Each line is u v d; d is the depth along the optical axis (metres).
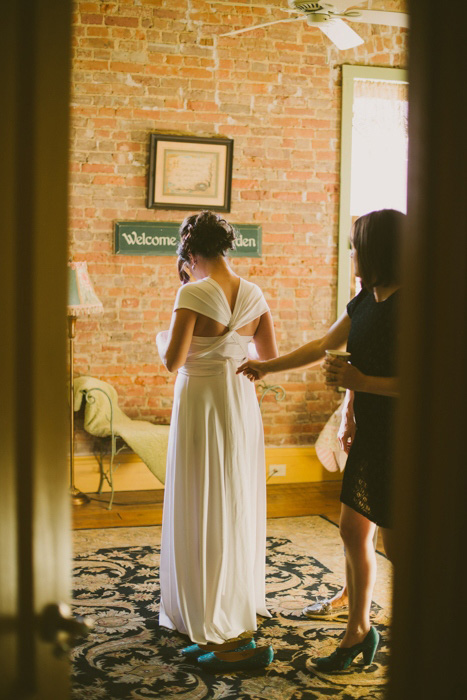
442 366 1.02
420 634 1.05
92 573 3.80
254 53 5.64
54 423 1.04
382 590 3.64
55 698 1.06
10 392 0.98
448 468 1.02
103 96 5.41
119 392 5.54
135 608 3.36
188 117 5.56
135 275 5.53
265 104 5.69
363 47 5.83
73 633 1.04
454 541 1.02
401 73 5.89
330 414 5.93
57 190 1.01
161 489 5.59
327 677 2.74
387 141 5.98
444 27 0.99
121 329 5.53
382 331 2.52
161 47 5.47
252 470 3.15
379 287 2.56
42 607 1.02
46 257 1.00
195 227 3.02
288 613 3.35
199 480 2.96
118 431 5.13
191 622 2.97
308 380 5.88
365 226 2.51
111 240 5.48
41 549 1.01
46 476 1.02
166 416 5.63
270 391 5.81
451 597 1.02
